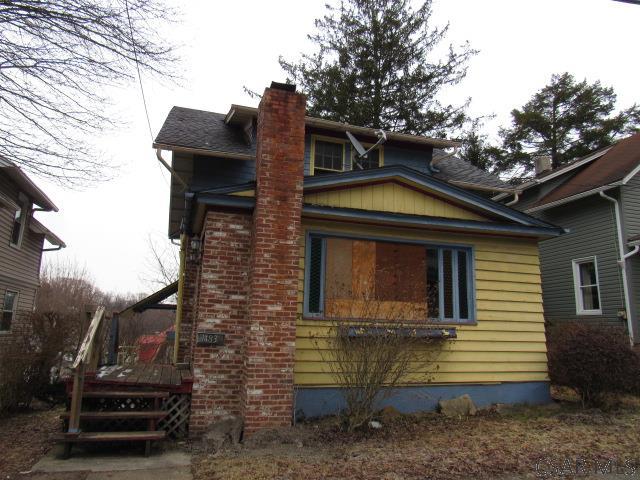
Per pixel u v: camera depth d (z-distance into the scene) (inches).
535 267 367.6
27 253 701.3
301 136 297.1
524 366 348.5
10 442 272.2
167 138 387.2
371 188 333.4
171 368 355.9
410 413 311.7
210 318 284.0
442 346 329.7
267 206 281.7
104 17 248.2
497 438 259.4
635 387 331.6
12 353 367.9
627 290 501.0
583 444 249.1
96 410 261.4
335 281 315.6
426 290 337.1
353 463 216.2
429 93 816.9
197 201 295.7
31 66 243.3
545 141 1058.1
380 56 812.0
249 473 203.8
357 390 272.4
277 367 267.0
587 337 338.6
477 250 354.3
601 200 544.1
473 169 548.7
